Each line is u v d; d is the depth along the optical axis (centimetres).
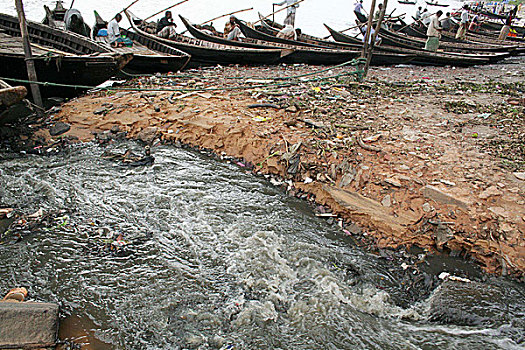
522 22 3894
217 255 525
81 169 707
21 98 683
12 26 1290
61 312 430
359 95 1052
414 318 444
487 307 443
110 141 805
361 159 669
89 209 603
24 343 372
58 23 1511
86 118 867
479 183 588
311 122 809
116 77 1230
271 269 505
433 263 514
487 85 1280
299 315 443
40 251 511
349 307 455
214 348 403
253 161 741
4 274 473
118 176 694
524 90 1217
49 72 915
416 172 624
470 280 485
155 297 457
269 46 1573
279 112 880
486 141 744
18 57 867
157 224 579
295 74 1390
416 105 980
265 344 409
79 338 404
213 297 461
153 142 812
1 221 559
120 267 496
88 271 486
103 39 1517
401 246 537
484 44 2348
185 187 672
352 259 525
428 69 1661
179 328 421
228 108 895
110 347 398
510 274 482
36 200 614
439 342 414
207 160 761
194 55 1427
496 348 405
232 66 1495
